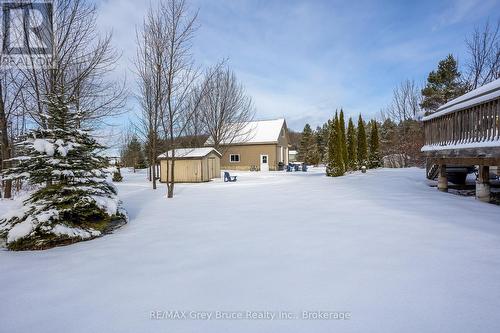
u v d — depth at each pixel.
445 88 26.98
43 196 5.70
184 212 7.79
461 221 5.34
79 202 5.62
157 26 12.21
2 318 2.59
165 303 2.75
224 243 4.64
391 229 4.98
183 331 2.30
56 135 6.05
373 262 3.54
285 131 38.22
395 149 33.34
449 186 11.11
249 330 2.29
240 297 2.81
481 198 7.62
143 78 14.93
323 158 52.62
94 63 10.89
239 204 8.83
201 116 26.12
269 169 33.69
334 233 4.90
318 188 11.88
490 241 4.18
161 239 5.06
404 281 3.00
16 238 4.88
